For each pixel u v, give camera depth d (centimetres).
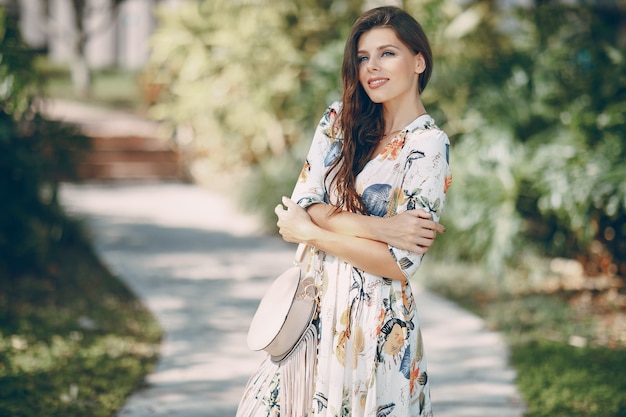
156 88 1583
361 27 288
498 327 636
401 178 284
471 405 468
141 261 832
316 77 1020
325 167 298
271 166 1136
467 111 896
